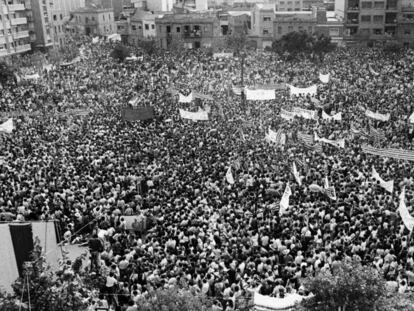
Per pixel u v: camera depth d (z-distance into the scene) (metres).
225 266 20.23
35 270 13.49
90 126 46.00
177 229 23.23
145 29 123.62
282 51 86.19
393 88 58.94
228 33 112.25
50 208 26.11
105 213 26.16
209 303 14.71
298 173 31.06
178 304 13.49
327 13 120.50
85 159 35.25
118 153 36.97
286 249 21.64
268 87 57.53
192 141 39.75
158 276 19.08
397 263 20.36
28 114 53.12
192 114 42.59
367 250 21.02
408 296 14.30
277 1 135.75
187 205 25.89
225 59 84.06
